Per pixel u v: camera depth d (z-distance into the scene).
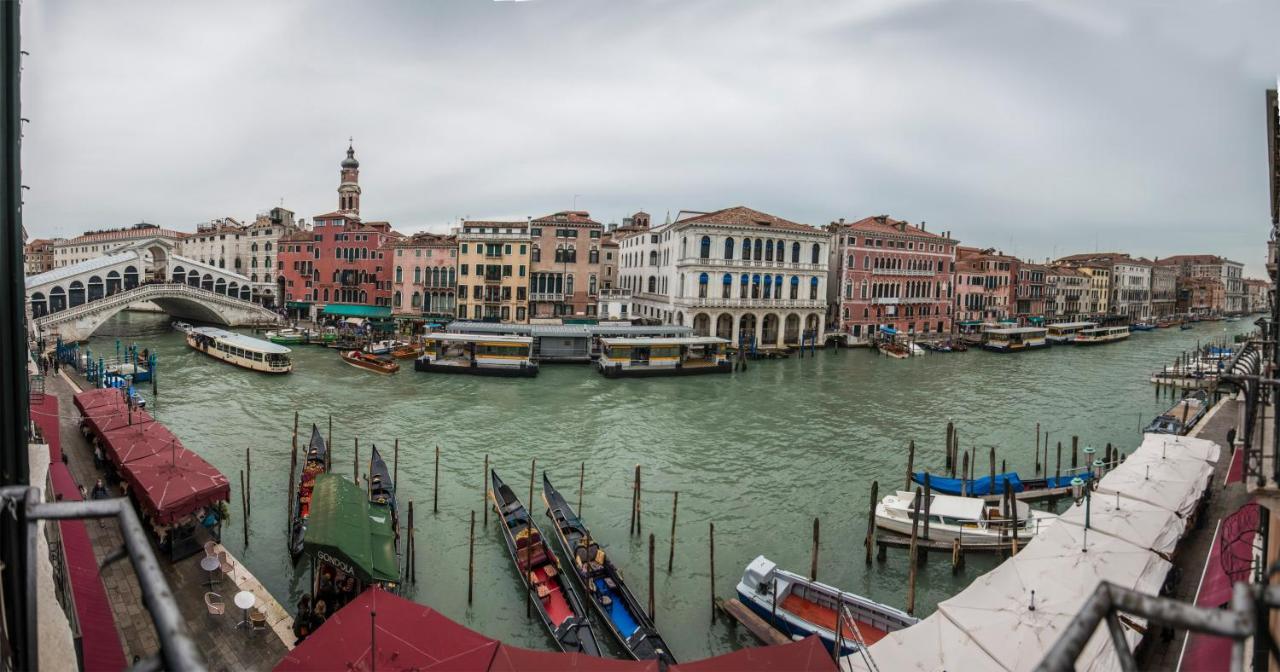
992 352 74.31
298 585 18.25
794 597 17.73
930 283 81.38
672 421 37.09
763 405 41.72
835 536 22.39
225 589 16.41
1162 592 16.59
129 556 2.54
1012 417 40.09
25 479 4.64
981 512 21.86
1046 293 106.06
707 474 28.19
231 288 80.06
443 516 23.05
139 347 58.31
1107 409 43.00
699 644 16.66
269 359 47.22
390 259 78.12
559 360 55.94
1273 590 2.37
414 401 40.38
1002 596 14.13
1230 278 166.00
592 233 71.75
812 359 63.97
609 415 38.16
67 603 9.13
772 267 66.31
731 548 21.44
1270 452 6.77
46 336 54.84
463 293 69.94
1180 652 13.92
